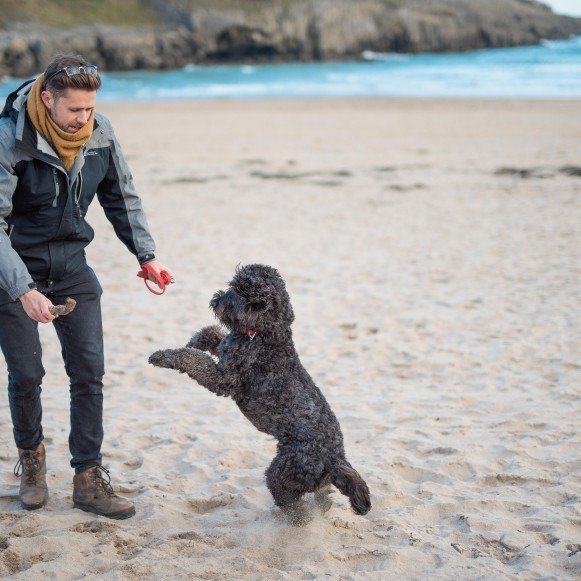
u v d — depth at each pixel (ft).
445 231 42.93
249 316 12.58
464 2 364.79
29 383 13.15
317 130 89.56
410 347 24.68
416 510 14.02
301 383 13.01
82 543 12.71
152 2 275.39
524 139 78.95
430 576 11.65
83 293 13.39
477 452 16.67
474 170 62.08
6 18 247.91
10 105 12.34
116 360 23.45
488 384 21.34
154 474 15.78
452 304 29.43
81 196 12.88
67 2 268.62
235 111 114.62
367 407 19.69
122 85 185.68
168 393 21.01
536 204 49.47
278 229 43.70
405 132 86.48
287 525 13.46
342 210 48.78
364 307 29.12
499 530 13.19
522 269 34.81
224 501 14.53
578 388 20.58
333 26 287.89
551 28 385.09
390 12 313.94
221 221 45.78
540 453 16.56
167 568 11.91
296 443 12.58
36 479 13.99
